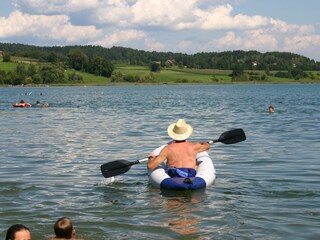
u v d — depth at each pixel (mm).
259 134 21266
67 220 7176
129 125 26438
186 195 10461
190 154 11680
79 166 13969
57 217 8922
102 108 43219
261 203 9750
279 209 9305
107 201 10023
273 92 88875
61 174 12789
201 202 9891
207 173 11492
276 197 10195
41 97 70438
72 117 32594
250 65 199375
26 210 9359
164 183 11008
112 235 7973
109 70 157875
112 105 48406
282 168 13297
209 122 27984
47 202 9953
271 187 11086
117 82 153375
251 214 9000
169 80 163625
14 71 140125
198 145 11914
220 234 7949
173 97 68438
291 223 8453
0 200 10078
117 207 9570
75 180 12070
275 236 7828
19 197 10344
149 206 9641
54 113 36594
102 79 155000
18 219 8797
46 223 8578
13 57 170250
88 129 24344
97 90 108438
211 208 9445
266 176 12289
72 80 149500
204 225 8422
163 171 11672
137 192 10797
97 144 18609
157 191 10859
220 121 28531
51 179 12156
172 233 8031
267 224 8414
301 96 68688
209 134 21766
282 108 40719
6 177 12344
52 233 8086
